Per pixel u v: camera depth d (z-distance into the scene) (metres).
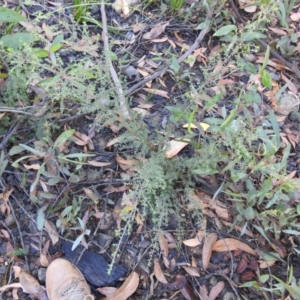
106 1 1.02
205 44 0.98
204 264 0.77
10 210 0.80
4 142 0.81
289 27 1.02
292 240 0.79
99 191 0.82
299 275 0.77
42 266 0.77
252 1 1.03
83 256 0.78
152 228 0.80
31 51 0.65
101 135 0.87
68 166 0.84
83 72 0.70
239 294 0.75
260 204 0.80
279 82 0.95
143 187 0.73
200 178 0.82
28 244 0.79
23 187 0.82
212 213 0.81
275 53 0.97
